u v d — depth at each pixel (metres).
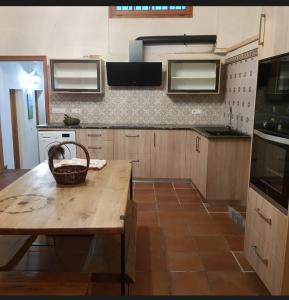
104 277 1.82
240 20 4.74
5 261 1.76
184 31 5.07
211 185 3.95
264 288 2.28
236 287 2.29
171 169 4.93
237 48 4.47
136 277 2.40
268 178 2.15
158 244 2.94
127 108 5.34
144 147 4.87
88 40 5.14
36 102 7.58
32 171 2.51
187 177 4.95
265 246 2.16
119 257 2.02
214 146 3.84
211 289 2.27
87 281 1.61
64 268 2.54
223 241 3.02
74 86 5.22
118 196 1.90
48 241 2.99
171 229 3.28
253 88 3.87
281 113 1.94
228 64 4.95
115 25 5.10
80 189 2.04
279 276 1.93
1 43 5.14
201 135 4.19
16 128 6.54
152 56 5.16
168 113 5.33
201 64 5.11
